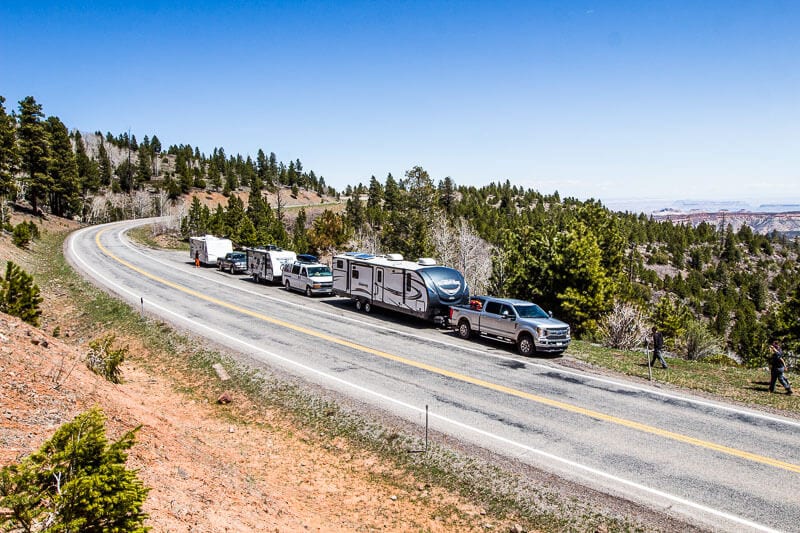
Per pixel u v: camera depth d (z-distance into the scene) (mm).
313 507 10227
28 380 10508
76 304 28016
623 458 11227
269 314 26953
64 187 83812
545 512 9578
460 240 49625
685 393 15570
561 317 31094
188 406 15547
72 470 4980
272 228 76062
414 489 10883
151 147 190750
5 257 34812
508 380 16656
